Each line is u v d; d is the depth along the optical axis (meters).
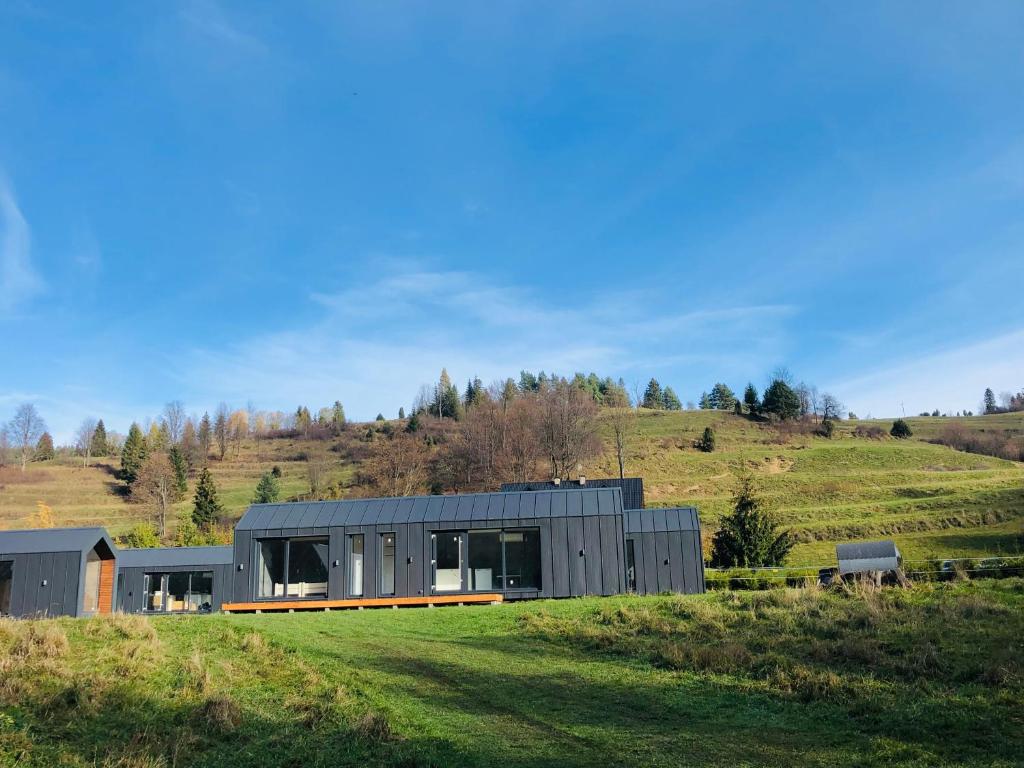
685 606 17.45
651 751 8.76
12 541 24.95
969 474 55.34
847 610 15.91
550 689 11.65
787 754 8.60
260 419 132.25
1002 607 15.17
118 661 11.06
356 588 25.72
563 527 24.89
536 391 92.94
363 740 8.83
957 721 9.37
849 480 55.91
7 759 7.23
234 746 8.53
